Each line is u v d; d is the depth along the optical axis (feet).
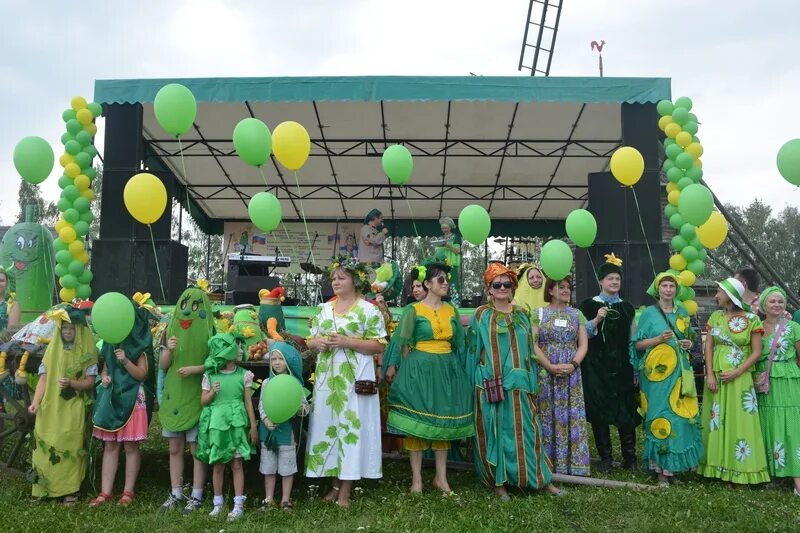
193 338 14.83
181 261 30.86
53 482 14.74
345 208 49.85
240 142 16.56
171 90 16.71
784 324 16.24
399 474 17.25
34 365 17.15
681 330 16.42
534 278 19.57
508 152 39.99
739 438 15.83
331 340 14.43
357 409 14.44
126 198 16.14
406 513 13.48
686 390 15.88
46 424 14.90
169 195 29.89
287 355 14.66
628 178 18.71
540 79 28.32
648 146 28.63
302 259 51.62
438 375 15.01
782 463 15.60
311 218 52.03
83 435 15.28
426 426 14.62
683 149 23.98
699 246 23.59
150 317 17.53
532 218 52.75
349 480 14.06
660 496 14.62
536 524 12.81
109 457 14.89
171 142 36.88
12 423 17.90
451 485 16.05
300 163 17.47
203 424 14.02
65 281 24.58
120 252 28.96
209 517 13.44
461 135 37.50
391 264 20.75
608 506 13.96
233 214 50.65
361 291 15.42
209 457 13.64
